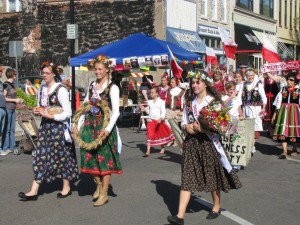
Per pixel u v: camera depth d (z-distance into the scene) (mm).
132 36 16781
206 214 6438
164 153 11469
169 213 6500
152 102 11211
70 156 7164
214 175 5879
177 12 27406
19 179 8609
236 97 9422
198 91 5867
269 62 13969
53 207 6785
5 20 30188
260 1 39062
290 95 10711
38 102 7109
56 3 28938
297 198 7297
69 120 7148
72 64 16984
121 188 7902
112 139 6703
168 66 17281
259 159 10688
